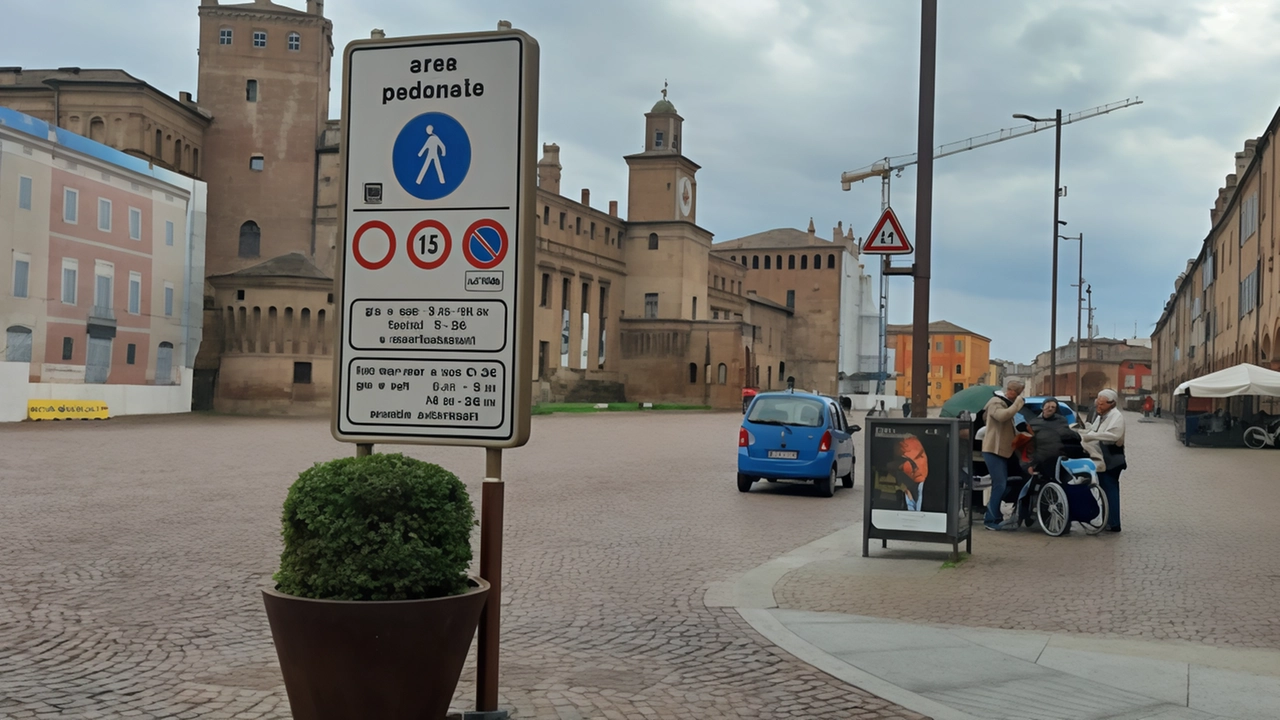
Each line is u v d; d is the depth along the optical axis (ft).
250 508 49.65
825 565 35.91
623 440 118.73
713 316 334.65
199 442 102.47
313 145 231.91
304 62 232.32
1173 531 45.88
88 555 35.88
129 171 159.43
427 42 18.62
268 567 34.06
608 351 296.30
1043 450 45.24
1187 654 23.58
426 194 18.65
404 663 15.12
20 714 18.42
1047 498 44.50
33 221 138.82
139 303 162.81
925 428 37.27
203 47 228.84
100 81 196.13
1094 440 45.44
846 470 67.15
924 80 41.98
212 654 22.94
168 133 209.67
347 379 18.89
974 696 20.11
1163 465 91.30
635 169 310.86
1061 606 29.25
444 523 16.02
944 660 22.75
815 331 398.21
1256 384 120.37
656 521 48.42
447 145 18.57
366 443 18.81
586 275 284.00
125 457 81.00
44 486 58.23
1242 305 168.14
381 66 18.86
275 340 193.98
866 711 19.22
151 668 21.70
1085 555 38.70
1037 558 37.83
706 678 21.39
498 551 18.22
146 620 26.22
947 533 36.94
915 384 41.65
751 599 29.76
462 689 20.11
